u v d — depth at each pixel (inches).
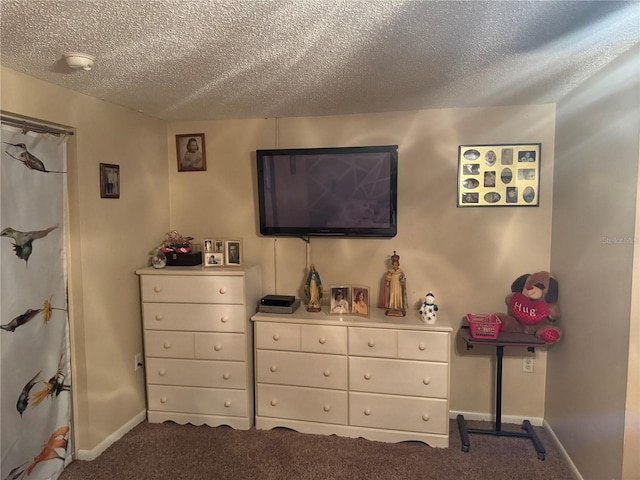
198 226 124.7
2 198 76.4
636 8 53.8
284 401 107.3
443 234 112.3
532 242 108.1
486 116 108.0
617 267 72.1
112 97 96.4
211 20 56.7
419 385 99.7
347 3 51.9
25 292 82.0
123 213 106.2
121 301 105.9
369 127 114.0
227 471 92.1
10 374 79.1
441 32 61.1
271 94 95.0
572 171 93.4
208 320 108.4
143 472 92.0
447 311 113.3
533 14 55.5
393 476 90.0
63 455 92.5
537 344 97.0
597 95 80.7
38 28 59.0
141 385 113.8
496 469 91.9
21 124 79.7
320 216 113.7
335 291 108.5
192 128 123.4
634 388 67.5
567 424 94.0
